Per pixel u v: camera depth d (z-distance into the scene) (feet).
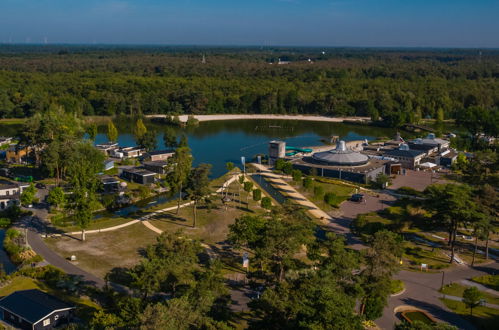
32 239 392.68
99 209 485.97
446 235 412.77
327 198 478.59
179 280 253.85
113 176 593.01
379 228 391.65
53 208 469.16
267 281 309.83
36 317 250.37
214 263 283.59
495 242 400.26
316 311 200.44
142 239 395.96
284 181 584.81
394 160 649.61
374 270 257.75
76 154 551.59
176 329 192.65
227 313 264.52
